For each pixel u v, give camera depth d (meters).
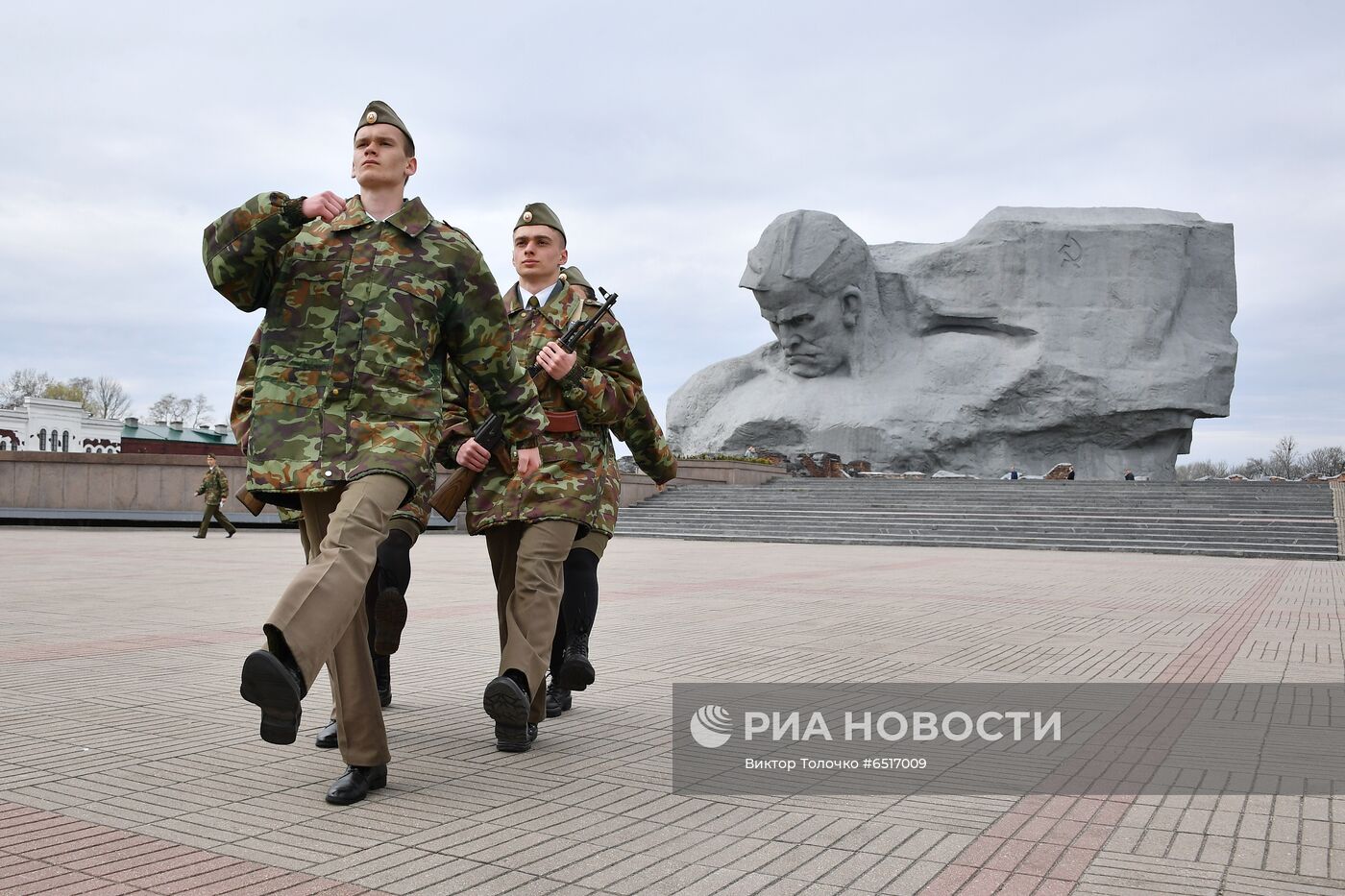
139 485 26.44
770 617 10.16
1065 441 54.44
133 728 5.17
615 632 8.99
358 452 4.00
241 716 5.44
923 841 3.63
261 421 4.10
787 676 6.86
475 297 4.32
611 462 5.68
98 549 18.53
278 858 3.37
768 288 54.53
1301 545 21.47
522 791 4.19
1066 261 54.84
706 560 18.69
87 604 10.37
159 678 6.50
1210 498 27.25
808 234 54.50
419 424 4.11
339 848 3.47
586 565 5.56
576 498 5.16
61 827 3.65
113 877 3.17
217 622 9.05
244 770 4.43
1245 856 3.52
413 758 4.71
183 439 60.31
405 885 3.14
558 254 5.70
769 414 55.31
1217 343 55.00
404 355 4.11
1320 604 11.79
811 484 34.44
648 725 5.42
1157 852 3.55
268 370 4.12
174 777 4.31
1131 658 7.76
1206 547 21.59
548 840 3.58
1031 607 11.26
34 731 5.09
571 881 3.21
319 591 3.62
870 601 11.67
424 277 4.18
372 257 4.13
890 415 53.81
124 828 3.65
